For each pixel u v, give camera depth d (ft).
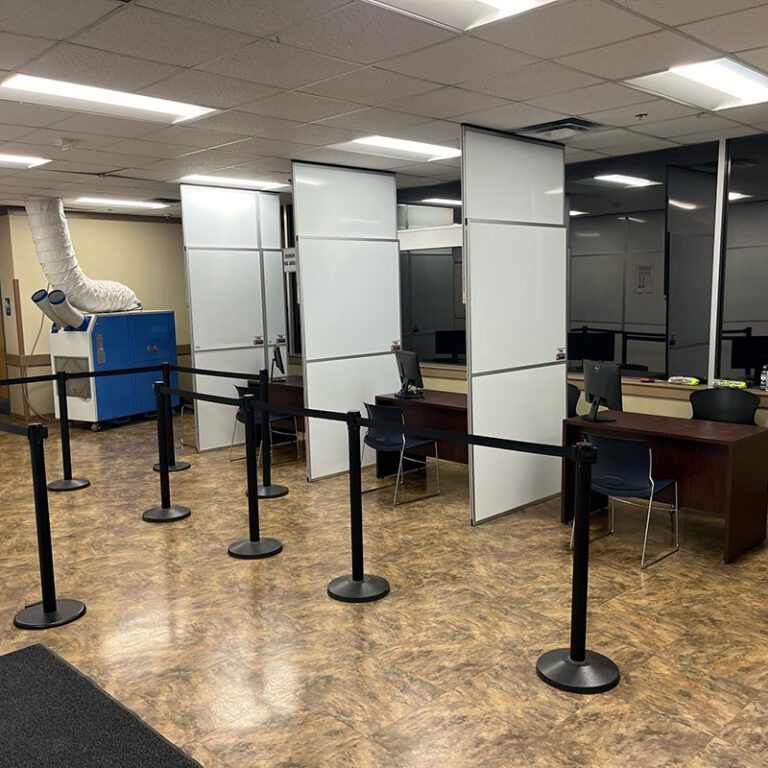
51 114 14.52
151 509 17.99
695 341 19.60
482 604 12.59
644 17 9.88
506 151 16.80
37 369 30.96
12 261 30.12
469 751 8.57
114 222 33.19
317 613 12.35
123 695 9.89
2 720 9.21
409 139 17.70
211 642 11.37
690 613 12.05
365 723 9.16
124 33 10.08
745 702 9.46
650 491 13.85
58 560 14.98
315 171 20.45
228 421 25.76
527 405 17.78
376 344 22.33
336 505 18.56
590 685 9.77
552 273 18.17
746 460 14.37
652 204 20.22
